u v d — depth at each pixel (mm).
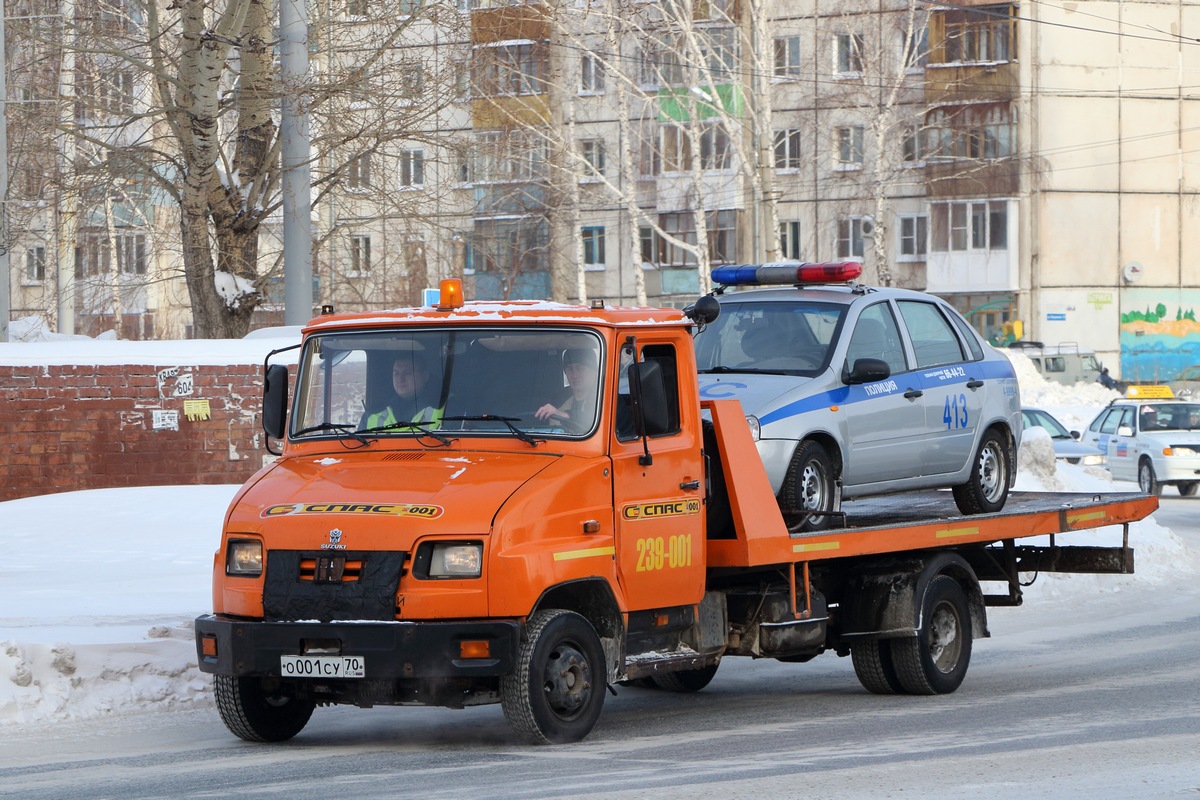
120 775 17688
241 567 18625
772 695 25203
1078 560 28438
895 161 130375
